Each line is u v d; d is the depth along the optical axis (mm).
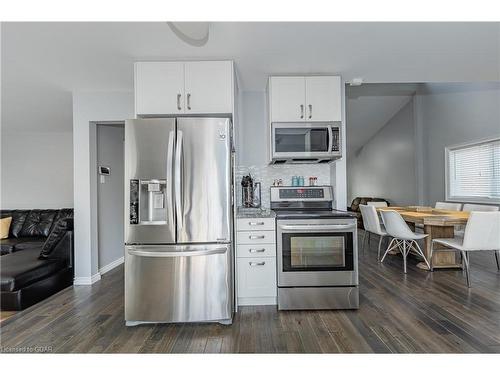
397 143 7336
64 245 3391
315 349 2004
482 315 2467
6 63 2715
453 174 5469
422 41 2424
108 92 3430
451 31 2271
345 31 2262
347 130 8281
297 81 3000
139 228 2357
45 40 2316
